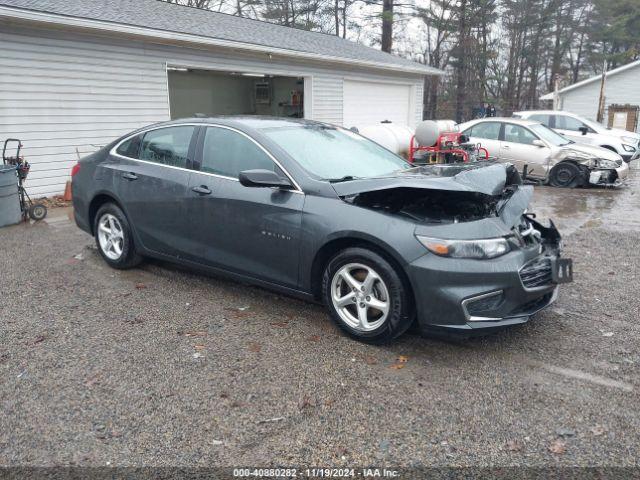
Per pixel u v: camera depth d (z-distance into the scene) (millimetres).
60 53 8883
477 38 33875
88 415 2834
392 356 3486
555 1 38906
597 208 8984
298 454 2545
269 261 3969
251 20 16297
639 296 4645
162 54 10523
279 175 3924
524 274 3396
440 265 3227
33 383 3139
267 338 3742
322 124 4875
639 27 41812
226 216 4137
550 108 41031
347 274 3617
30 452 2543
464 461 2496
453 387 3119
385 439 2652
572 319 4117
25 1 8547
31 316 4105
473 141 12141
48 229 7008
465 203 3680
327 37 18422
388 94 17922
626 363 3420
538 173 11461
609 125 26375
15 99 8406
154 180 4641
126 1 12273
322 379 3199
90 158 5352
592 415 2850
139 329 3879
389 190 3420
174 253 4629
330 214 3604
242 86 17359
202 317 4098
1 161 8336
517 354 3533
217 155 4320
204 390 3076
